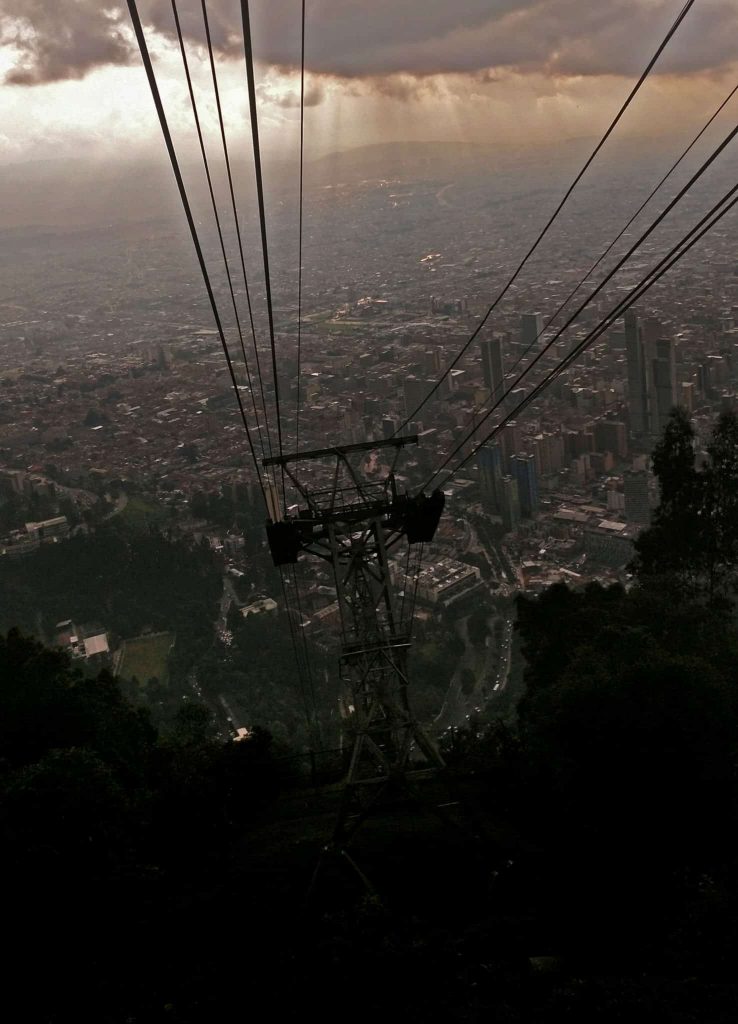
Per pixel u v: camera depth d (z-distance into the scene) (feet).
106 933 34.68
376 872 42.29
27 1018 30.91
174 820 49.90
